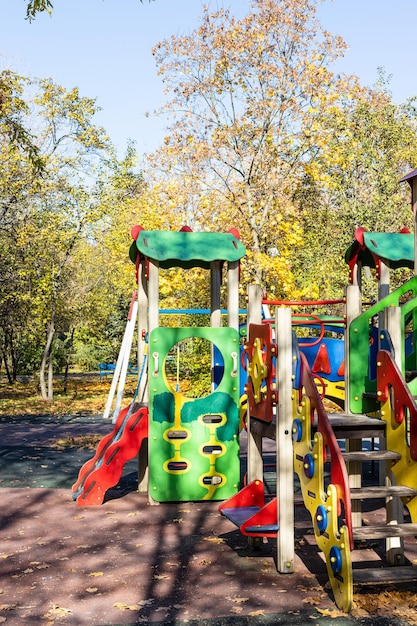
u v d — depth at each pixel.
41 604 4.72
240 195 18.06
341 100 19.39
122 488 9.17
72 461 11.20
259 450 6.30
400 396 4.91
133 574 5.39
